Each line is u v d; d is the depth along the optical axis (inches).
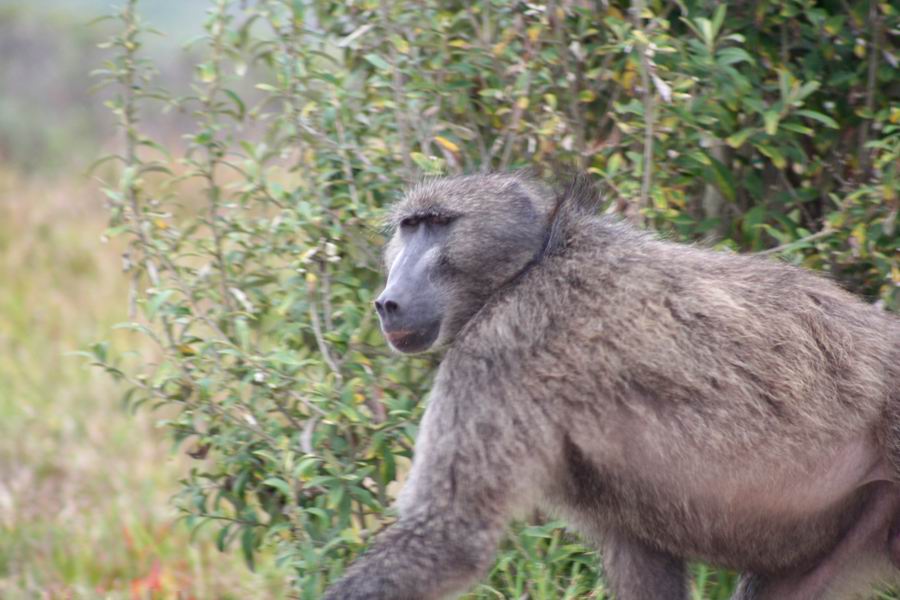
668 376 268.7
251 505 334.0
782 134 334.0
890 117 322.7
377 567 260.2
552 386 270.1
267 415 323.6
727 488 272.7
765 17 338.6
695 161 327.9
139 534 453.1
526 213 291.7
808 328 275.3
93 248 824.9
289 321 339.3
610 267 280.7
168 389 332.8
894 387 273.9
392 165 345.4
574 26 344.5
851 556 283.9
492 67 339.0
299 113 334.3
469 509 264.1
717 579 336.2
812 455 269.9
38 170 1164.5
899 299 320.5
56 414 577.0
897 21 332.5
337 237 323.9
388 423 308.3
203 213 364.5
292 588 341.4
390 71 328.8
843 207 319.6
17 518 470.3
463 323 292.7
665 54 323.0
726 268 283.9
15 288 750.5
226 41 347.3
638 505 280.7
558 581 326.3
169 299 336.2
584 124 349.7
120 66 350.0
